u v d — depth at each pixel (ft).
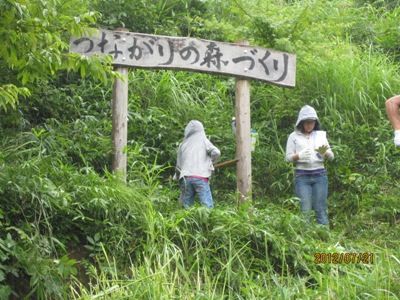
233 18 50.52
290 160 36.42
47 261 27.50
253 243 31.32
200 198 34.96
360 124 43.47
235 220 31.35
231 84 45.83
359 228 36.96
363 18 53.72
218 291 29.12
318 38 44.09
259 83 45.83
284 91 44.09
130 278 29.17
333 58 44.96
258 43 43.39
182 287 27.99
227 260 30.32
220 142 41.24
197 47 35.68
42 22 27.71
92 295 26.99
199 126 35.88
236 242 30.86
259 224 31.96
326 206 38.17
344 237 34.63
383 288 28.12
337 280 27.91
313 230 33.01
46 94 39.47
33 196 28.84
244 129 36.68
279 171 40.73
